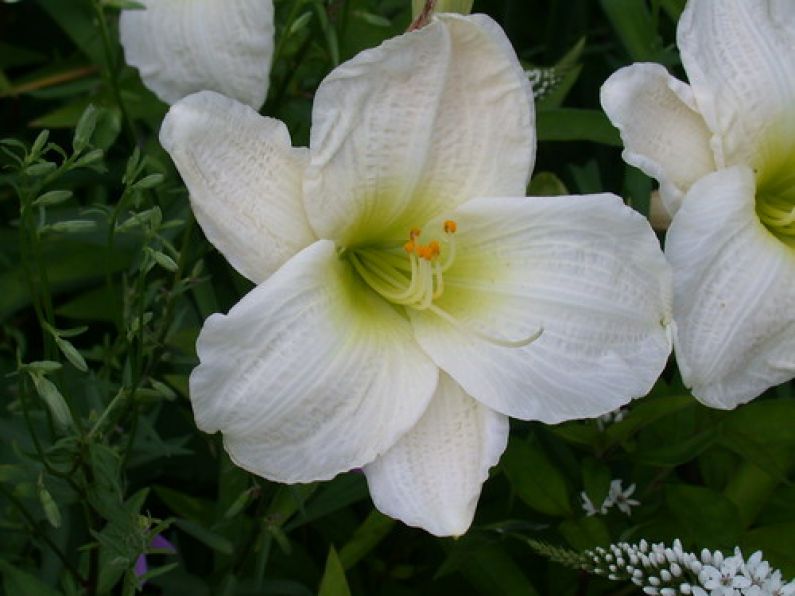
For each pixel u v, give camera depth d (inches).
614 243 16.0
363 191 16.0
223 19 17.5
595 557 16.3
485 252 16.6
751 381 17.0
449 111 16.1
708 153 17.3
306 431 15.3
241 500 16.3
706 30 17.3
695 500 17.7
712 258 16.6
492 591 17.8
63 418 14.2
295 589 17.5
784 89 17.3
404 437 15.9
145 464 19.2
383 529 17.5
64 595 16.5
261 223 15.4
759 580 15.6
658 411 17.7
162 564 18.4
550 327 16.1
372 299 16.7
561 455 19.0
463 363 16.0
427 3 16.2
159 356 16.9
